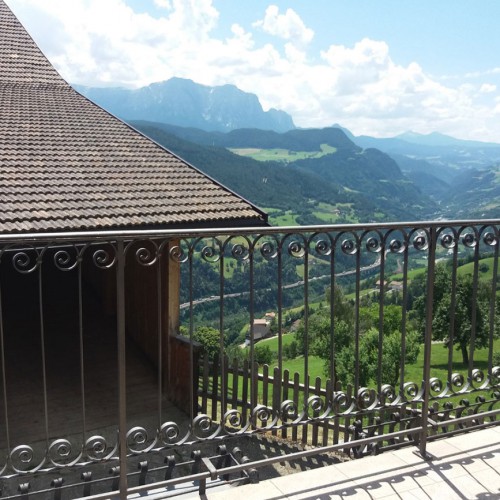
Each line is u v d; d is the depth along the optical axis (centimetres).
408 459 319
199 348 752
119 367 259
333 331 320
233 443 671
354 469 307
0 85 1208
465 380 364
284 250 294
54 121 1103
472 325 357
